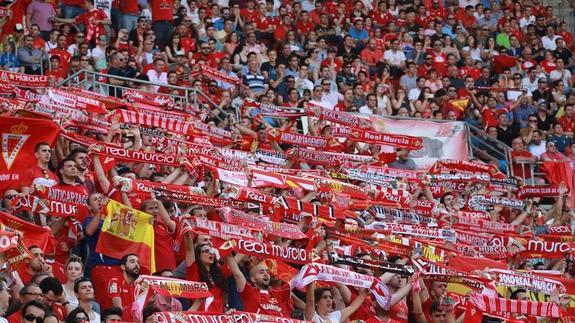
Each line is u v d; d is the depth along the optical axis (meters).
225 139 50.34
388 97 63.34
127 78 53.62
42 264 32.84
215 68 61.19
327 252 38.03
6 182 37.41
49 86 48.38
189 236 35.34
